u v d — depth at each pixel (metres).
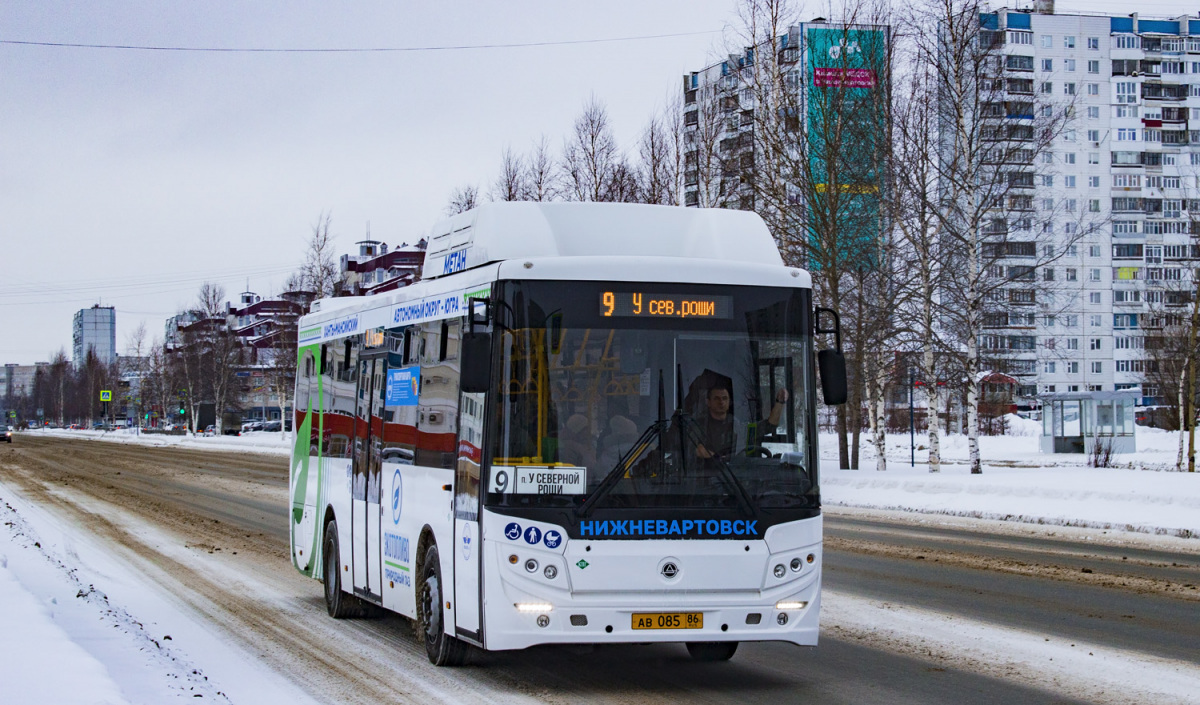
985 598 13.19
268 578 16.06
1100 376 106.69
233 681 9.05
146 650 9.74
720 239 9.89
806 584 8.85
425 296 10.60
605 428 8.69
